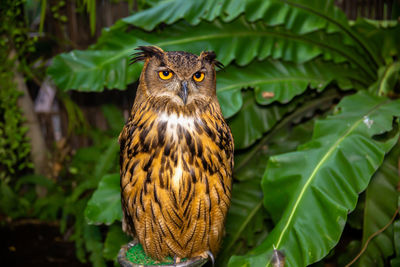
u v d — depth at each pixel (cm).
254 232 339
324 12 330
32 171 574
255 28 337
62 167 551
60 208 541
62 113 554
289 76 337
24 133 532
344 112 266
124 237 336
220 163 200
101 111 547
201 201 199
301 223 210
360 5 471
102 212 296
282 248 205
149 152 192
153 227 208
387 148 236
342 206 208
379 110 260
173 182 193
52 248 487
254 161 364
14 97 489
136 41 332
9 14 455
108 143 482
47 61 535
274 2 323
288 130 369
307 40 346
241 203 349
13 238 505
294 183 230
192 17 317
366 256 278
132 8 480
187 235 210
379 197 273
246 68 339
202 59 195
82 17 520
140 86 203
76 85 323
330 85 365
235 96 306
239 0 319
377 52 365
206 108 197
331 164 228
